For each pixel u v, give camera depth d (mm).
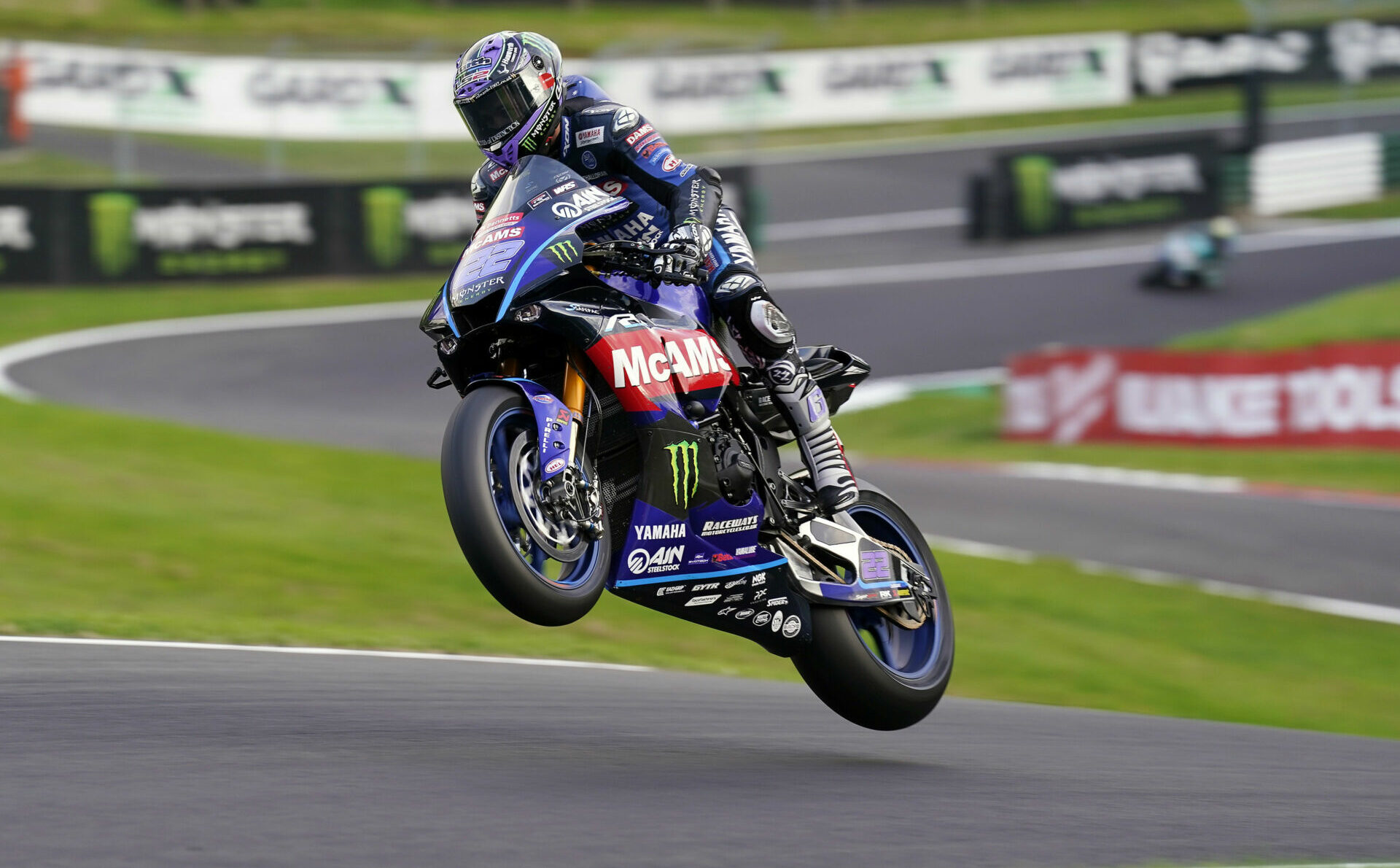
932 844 9672
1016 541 45031
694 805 10711
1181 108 132500
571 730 14922
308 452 52312
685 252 13625
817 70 124812
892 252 98688
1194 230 88812
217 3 136250
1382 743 20812
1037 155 101000
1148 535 45906
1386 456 56688
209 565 36125
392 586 36062
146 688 15586
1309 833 10883
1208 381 59500
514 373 13461
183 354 74375
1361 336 71625
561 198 13359
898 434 65438
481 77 13594
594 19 140625
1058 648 34875
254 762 11328
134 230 85000
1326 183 109062
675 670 27250
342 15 137000
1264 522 47312
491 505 11898
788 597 15094
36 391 65188
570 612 12469
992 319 83750
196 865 8023
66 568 34250
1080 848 9727
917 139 128375
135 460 47812
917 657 17125
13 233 83062
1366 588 40812
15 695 14391
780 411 15641
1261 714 31469
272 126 102875
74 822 8977
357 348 77062
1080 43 127500
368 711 15055
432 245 90000
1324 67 131250
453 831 9195
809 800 11359
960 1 149750
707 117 105438
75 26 127562
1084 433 62125
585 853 8727
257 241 87062
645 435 13375
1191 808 11953
